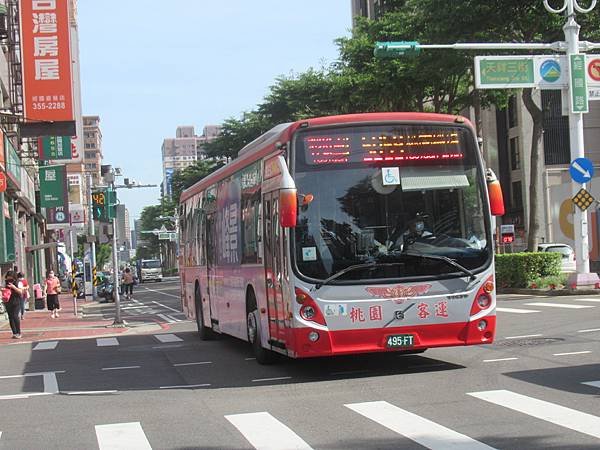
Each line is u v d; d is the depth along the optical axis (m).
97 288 52.03
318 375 10.90
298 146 10.06
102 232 24.02
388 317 9.97
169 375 11.94
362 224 10.04
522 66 22.86
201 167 63.62
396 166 10.20
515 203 57.62
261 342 11.83
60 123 36.81
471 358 11.61
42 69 36.41
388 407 8.27
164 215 104.25
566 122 55.16
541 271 27.41
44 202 40.62
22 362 15.09
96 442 7.35
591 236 30.41
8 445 7.43
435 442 6.62
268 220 11.02
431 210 10.23
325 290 9.88
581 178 23.34
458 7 27.84
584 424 7.00
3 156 30.02
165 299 45.59
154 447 7.03
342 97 36.88
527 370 10.16
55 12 36.25
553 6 28.06
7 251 33.44
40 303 39.06
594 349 11.77
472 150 10.48
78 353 16.44
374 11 65.75
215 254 15.39
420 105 36.31
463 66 30.23
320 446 6.74
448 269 10.18
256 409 8.60
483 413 7.70
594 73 23.30
